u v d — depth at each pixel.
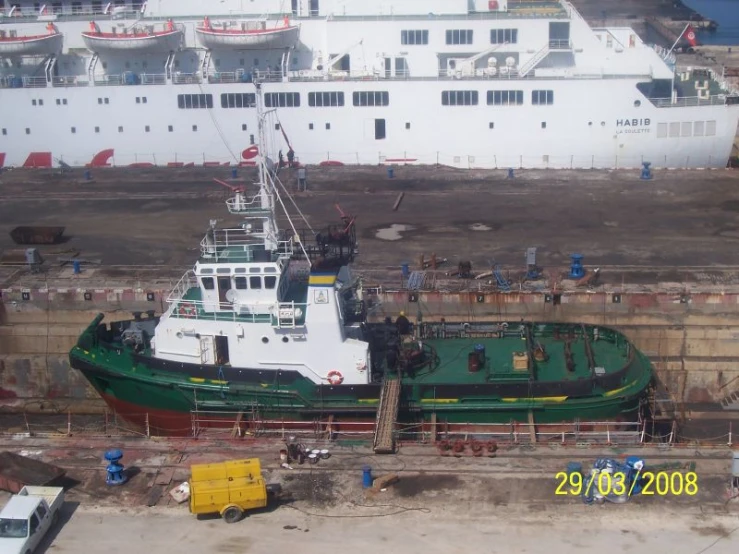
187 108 54.78
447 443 24.27
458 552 20.44
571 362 27.80
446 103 53.03
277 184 51.03
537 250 40.44
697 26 137.38
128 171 55.53
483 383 26.66
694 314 34.94
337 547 20.64
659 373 33.53
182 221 45.88
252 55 55.75
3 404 35.25
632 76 51.88
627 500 22.08
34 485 22.41
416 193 49.50
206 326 27.23
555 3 57.72
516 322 30.41
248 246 27.67
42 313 37.19
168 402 27.89
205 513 21.61
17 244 42.72
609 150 53.12
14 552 19.92
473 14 53.78
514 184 50.78
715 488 22.44
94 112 55.47
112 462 22.91
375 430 24.80
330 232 27.80
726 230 42.53
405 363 27.62
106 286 37.44
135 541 20.95
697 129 52.22
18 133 56.47
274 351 27.14
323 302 26.44
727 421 31.78
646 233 42.38
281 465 23.62
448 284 36.56
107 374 28.27
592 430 26.89
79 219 46.72
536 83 51.94
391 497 22.33
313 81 53.16
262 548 20.64
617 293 35.03
